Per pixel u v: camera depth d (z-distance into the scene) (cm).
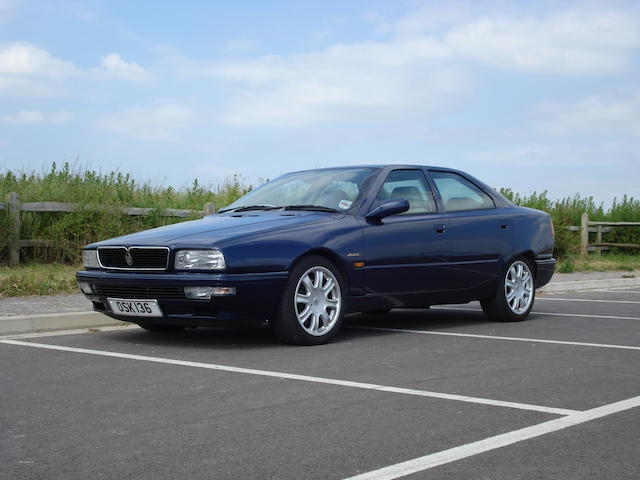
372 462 329
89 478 310
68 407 427
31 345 643
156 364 557
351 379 503
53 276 1029
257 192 786
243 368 542
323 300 659
